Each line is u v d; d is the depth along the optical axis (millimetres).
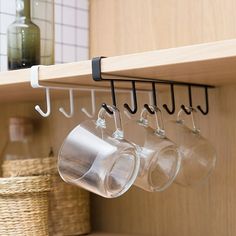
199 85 1163
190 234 1244
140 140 1048
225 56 768
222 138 1186
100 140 989
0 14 1421
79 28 1502
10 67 1274
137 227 1353
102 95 1370
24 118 1476
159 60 840
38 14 1314
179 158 1075
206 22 1220
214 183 1200
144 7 1354
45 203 1227
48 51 1322
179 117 1162
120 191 999
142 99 1312
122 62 888
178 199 1270
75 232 1336
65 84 1086
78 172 990
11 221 1168
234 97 1166
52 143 1500
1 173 1438
